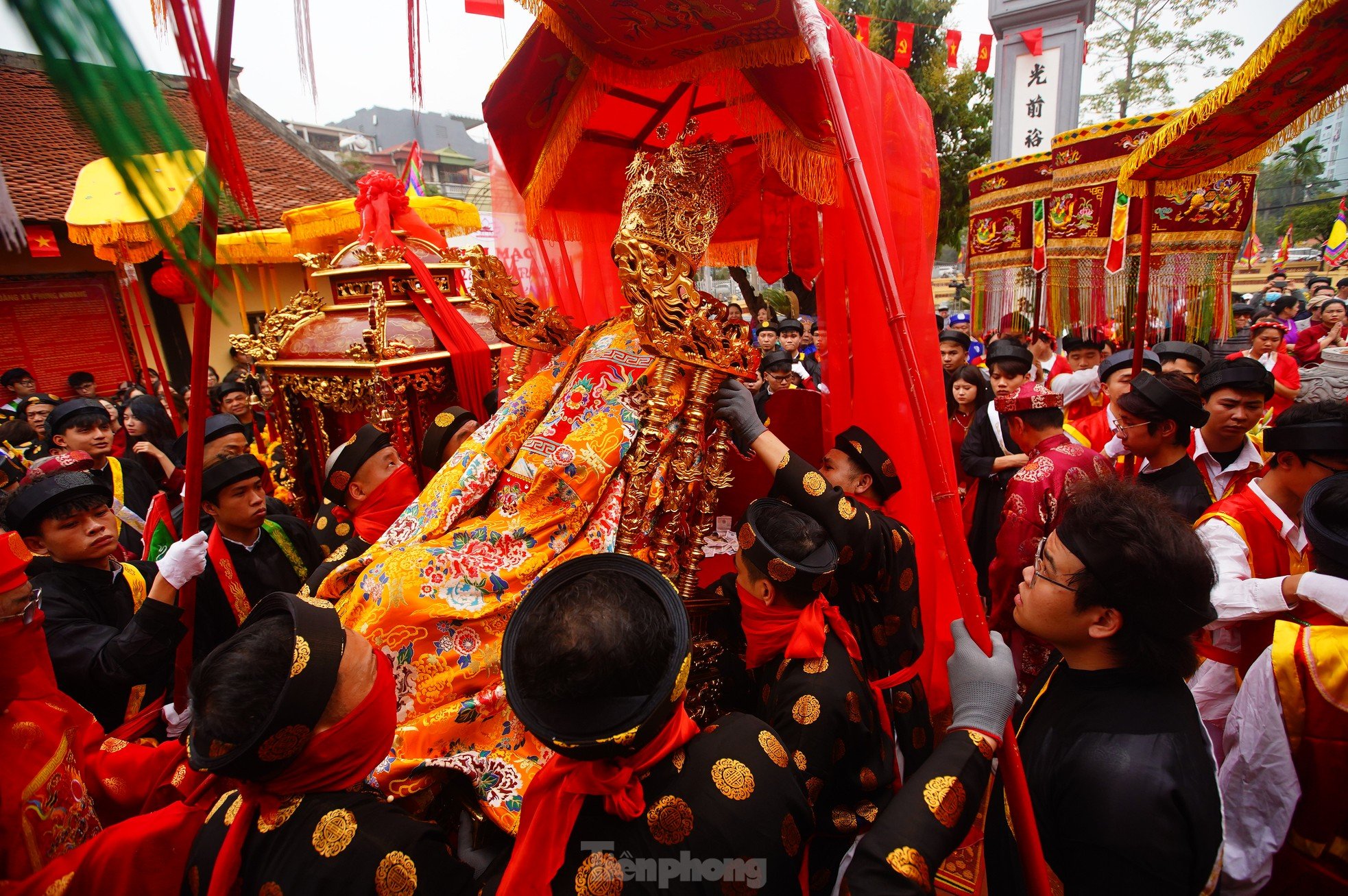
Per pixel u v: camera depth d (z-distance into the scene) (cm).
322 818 101
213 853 107
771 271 279
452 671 149
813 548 144
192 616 186
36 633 140
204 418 164
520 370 212
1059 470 276
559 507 164
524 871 99
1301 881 149
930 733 175
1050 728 131
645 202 160
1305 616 167
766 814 102
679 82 175
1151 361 364
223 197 84
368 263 301
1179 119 264
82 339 973
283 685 96
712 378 162
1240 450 288
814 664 141
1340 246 1989
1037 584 130
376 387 264
